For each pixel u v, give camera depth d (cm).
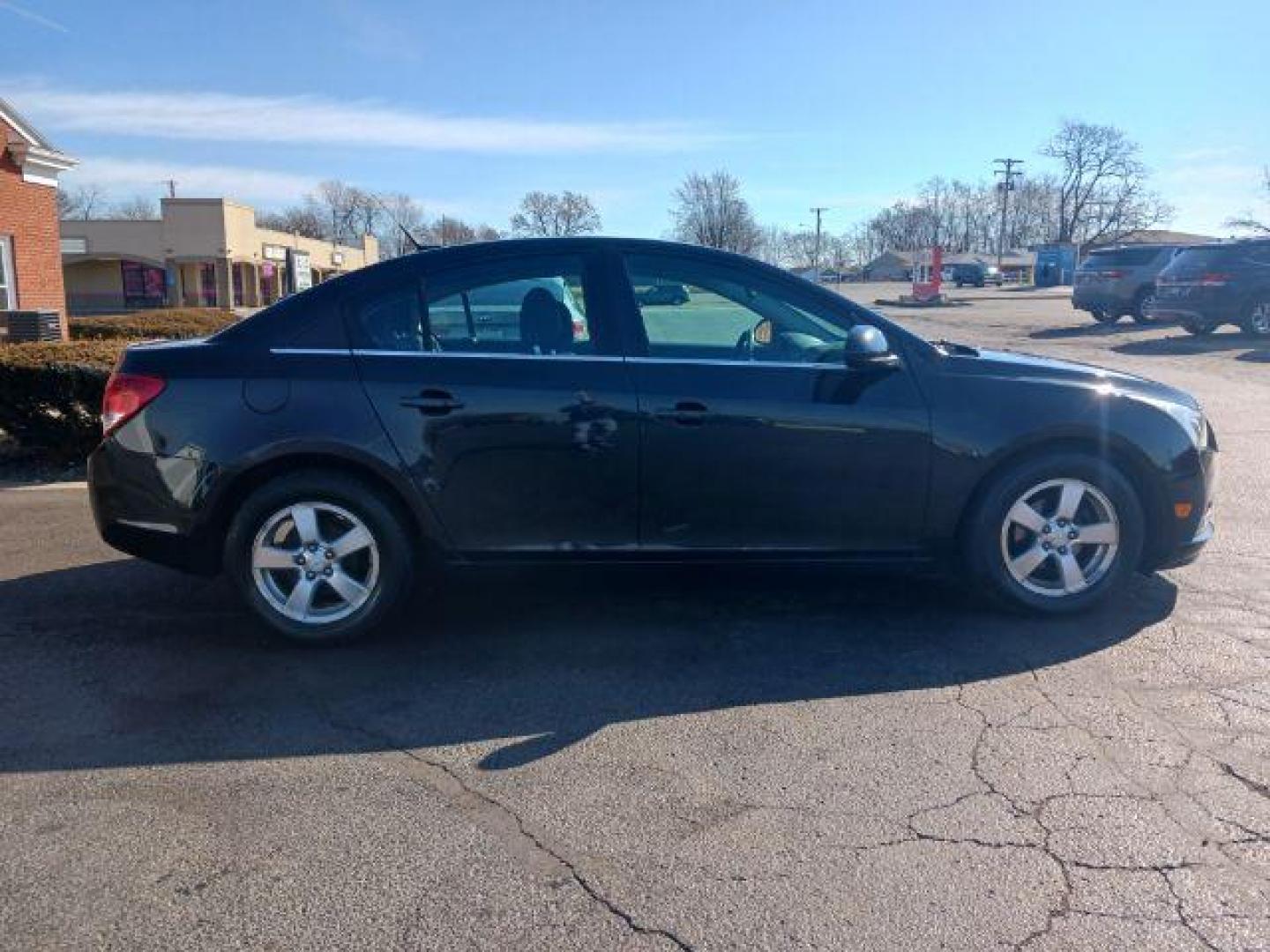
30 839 298
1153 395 475
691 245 457
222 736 363
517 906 267
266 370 431
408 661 430
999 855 288
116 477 437
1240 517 657
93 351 851
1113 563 465
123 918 263
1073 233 10150
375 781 332
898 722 369
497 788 327
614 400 433
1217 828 300
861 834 299
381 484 437
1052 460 454
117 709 386
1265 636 450
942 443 446
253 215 5591
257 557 437
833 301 456
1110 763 338
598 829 303
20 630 467
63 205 9550
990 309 3488
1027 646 439
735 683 405
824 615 478
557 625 468
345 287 444
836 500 447
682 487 440
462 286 445
